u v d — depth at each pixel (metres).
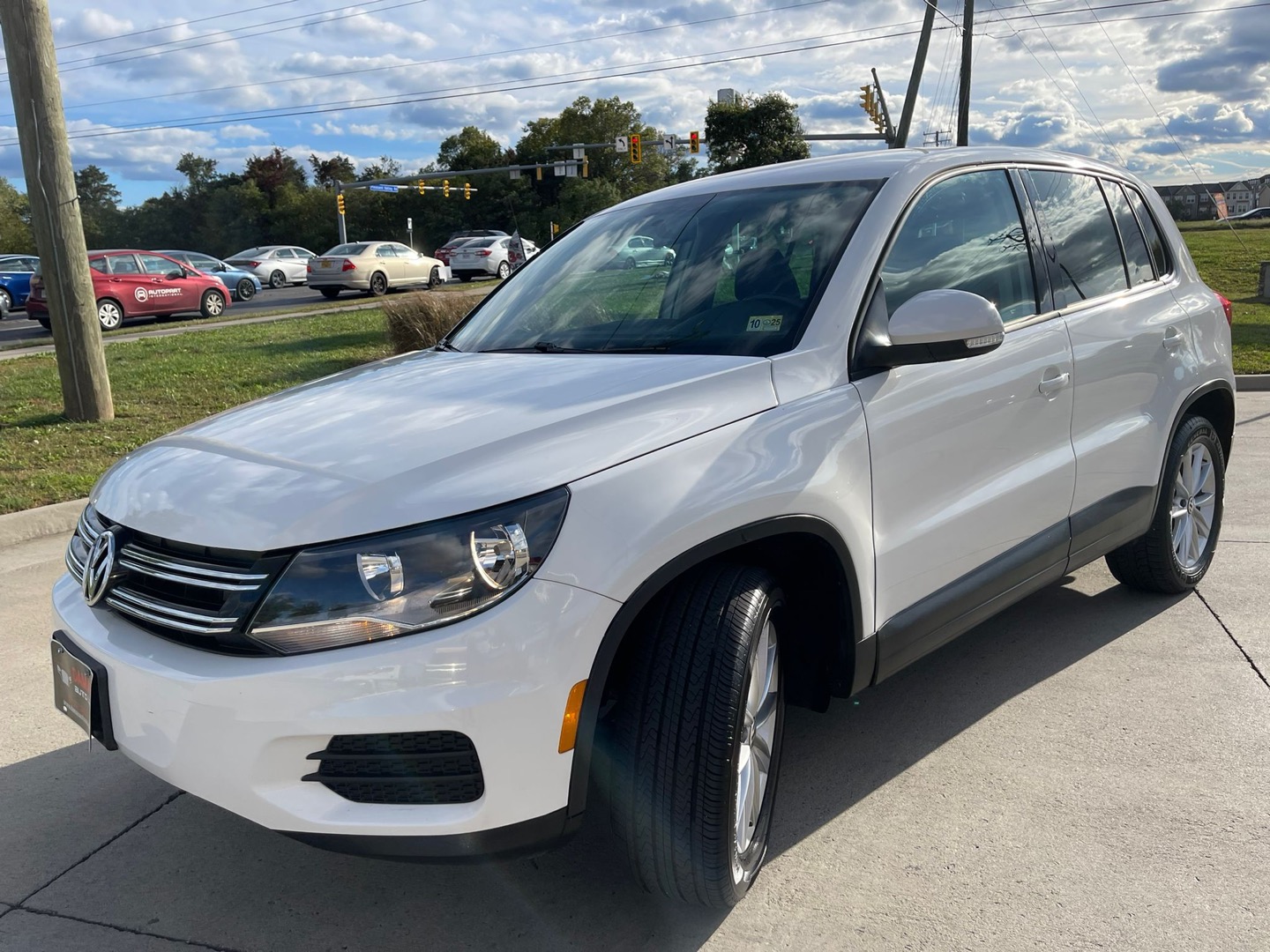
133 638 2.29
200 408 10.26
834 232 3.01
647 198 3.84
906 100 27.91
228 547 2.11
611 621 2.11
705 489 2.28
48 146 9.06
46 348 17.31
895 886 2.58
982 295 3.24
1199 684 3.64
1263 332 13.52
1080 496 3.58
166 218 101.44
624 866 2.75
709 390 2.50
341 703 1.98
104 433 9.00
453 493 2.08
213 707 2.06
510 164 90.81
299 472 2.26
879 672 2.82
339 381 3.09
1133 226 4.14
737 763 2.27
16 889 2.70
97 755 3.44
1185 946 2.32
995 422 3.13
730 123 43.03
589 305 3.27
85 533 2.61
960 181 3.34
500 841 2.07
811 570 2.68
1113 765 3.12
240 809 2.09
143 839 2.94
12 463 7.81
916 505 2.87
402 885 2.69
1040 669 3.82
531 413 2.39
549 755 2.06
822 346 2.73
